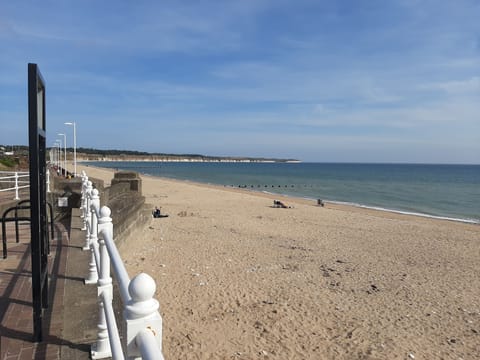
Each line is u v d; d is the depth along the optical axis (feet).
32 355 9.93
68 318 12.01
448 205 122.31
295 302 27.22
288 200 115.03
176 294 27.63
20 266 17.20
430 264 40.57
